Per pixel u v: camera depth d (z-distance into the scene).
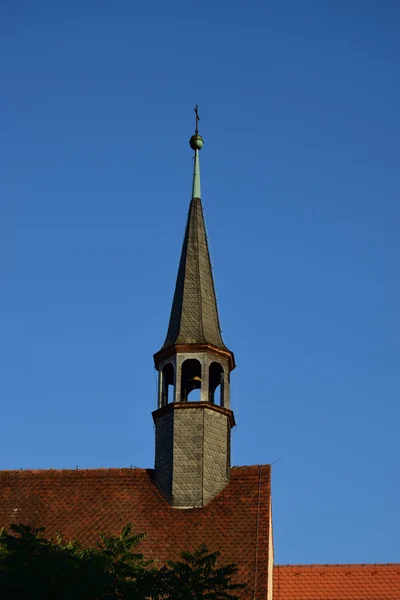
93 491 66.81
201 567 51.22
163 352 69.94
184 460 65.81
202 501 64.50
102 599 46.59
